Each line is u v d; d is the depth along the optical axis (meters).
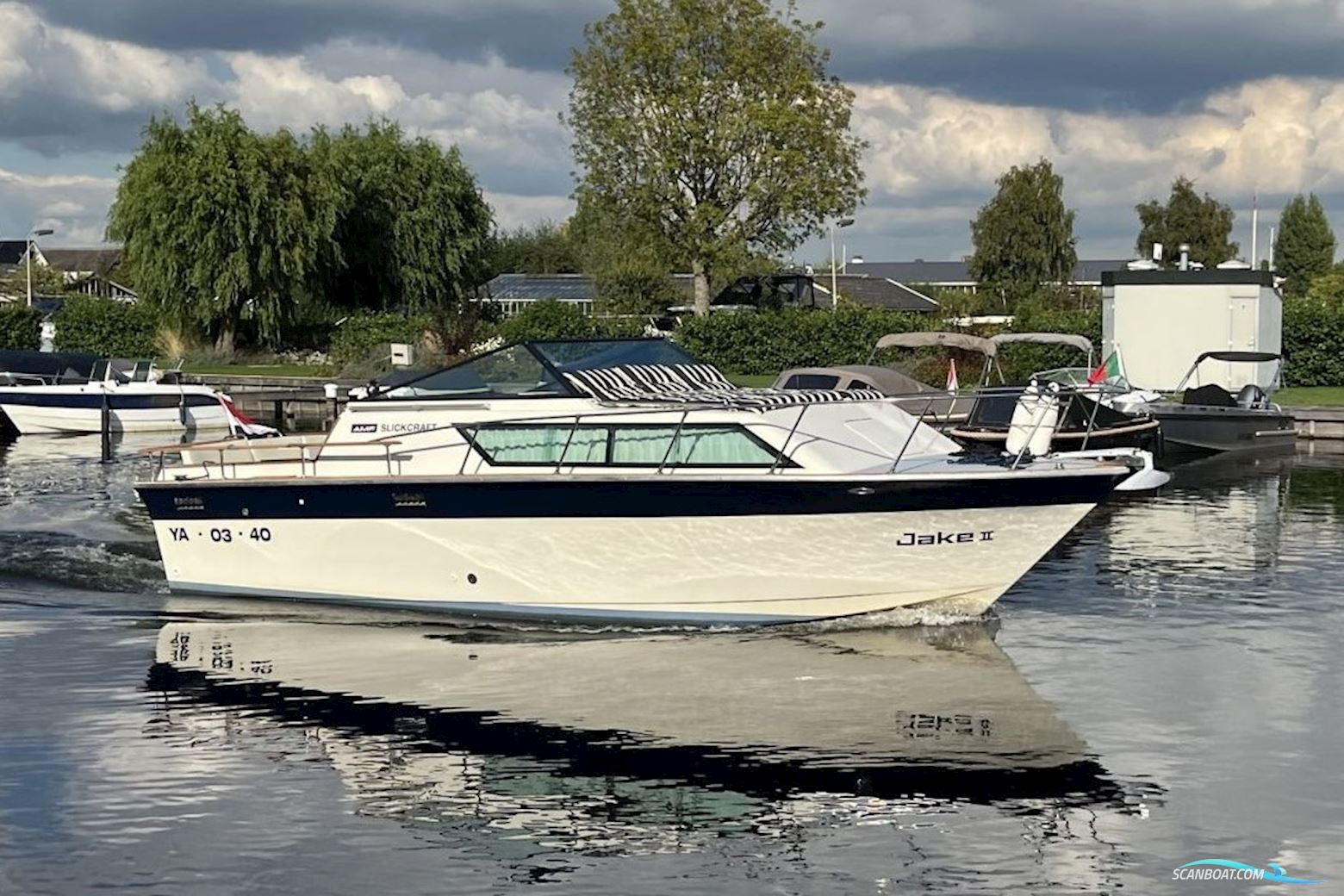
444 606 14.24
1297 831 8.95
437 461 14.34
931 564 13.27
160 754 10.36
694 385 14.95
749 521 13.20
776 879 8.38
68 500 22.72
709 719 11.05
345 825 9.12
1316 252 104.12
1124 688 11.79
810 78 52.25
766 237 53.94
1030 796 9.52
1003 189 91.75
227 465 15.20
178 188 52.69
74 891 8.18
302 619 14.20
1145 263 37.44
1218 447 29.31
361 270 60.22
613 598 13.71
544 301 47.66
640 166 52.38
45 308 79.31
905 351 40.88
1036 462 13.69
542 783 9.80
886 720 11.00
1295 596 15.09
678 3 51.81
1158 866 8.52
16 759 10.24
